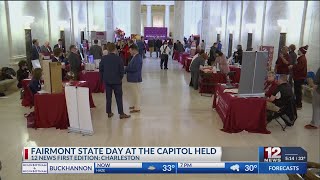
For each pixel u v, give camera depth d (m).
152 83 9.48
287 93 4.97
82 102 4.50
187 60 12.46
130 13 20.14
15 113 5.21
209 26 17.41
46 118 4.80
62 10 13.27
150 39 21.00
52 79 4.79
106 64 5.30
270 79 5.75
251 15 11.58
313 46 7.49
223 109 5.30
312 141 4.47
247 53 4.66
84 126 4.58
